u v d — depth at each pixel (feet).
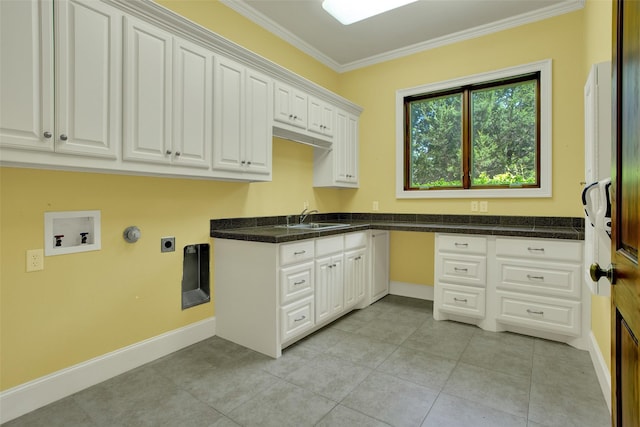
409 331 9.21
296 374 6.91
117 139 5.87
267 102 8.86
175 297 8.01
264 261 7.77
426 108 12.33
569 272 8.15
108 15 5.72
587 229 6.16
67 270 6.21
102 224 6.68
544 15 9.92
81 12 5.37
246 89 8.25
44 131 4.99
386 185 12.91
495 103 11.01
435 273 10.08
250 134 8.36
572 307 8.13
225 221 9.21
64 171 6.13
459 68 11.35
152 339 7.52
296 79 9.71
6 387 5.52
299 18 10.34
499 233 8.93
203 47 7.25
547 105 9.91
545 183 9.96
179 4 8.07
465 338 8.74
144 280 7.40
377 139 13.12
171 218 7.92
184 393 6.23
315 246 8.79
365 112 13.41
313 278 8.70
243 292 8.20
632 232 2.50
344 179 12.55
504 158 10.89
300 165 11.89
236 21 9.53
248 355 7.75
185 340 8.14
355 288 10.61
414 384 6.54
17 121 4.74
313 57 12.57
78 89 5.35
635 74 2.39
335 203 13.75
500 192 10.64
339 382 6.61
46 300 5.96
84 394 6.19
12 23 4.67
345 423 5.41
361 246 10.99
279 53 11.02
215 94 7.50
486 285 9.27
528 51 10.20
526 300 8.71
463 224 11.30
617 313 3.10
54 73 5.09
